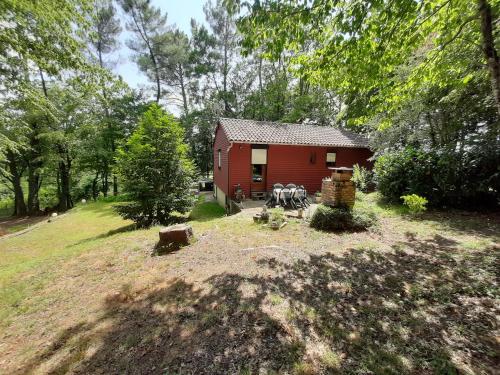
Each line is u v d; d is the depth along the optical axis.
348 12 2.97
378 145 11.48
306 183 13.21
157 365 2.08
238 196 11.12
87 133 18.56
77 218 13.25
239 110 24.66
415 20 3.35
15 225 14.83
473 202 6.50
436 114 8.66
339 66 3.81
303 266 3.75
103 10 17.39
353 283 3.18
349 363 1.95
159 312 2.85
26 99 8.08
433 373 1.81
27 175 20.23
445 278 3.13
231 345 2.23
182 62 23.12
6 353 2.50
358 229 5.37
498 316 2.39
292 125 14.37
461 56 4.17
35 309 3.29
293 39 3.27
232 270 3.77
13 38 5.50
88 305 3.23
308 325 2.42
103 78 7.00
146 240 5.66
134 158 9.30
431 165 6.97
